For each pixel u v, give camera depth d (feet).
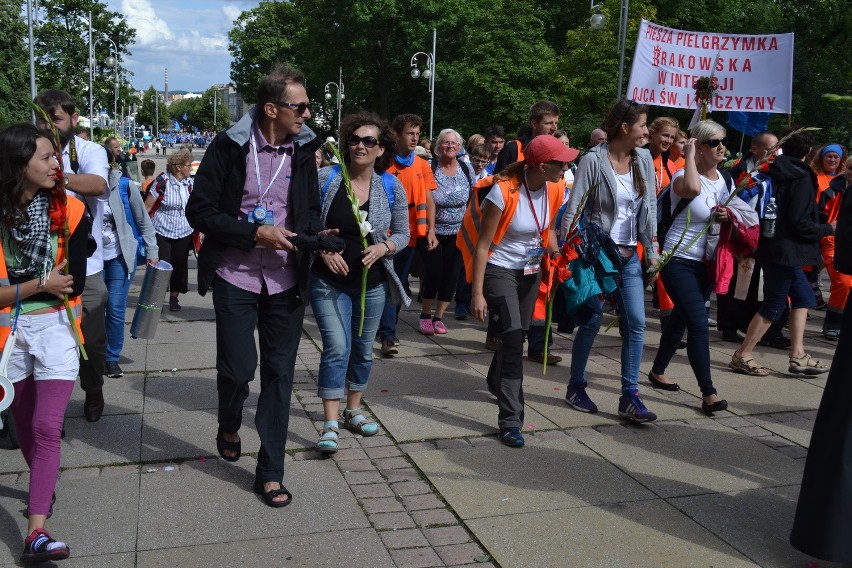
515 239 15.05
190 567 10.71
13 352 11.03
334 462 14.35
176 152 27.55
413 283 34.50
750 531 11.86
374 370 20.15
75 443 15.03
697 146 17.44
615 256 15.67
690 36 26.96
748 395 18.48
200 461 14.28
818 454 10.42
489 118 132.67
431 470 13.96
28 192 10.80
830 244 24.17
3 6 114.21
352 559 10.95
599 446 15.19
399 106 167.32
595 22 75.72
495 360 17.26
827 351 22.88
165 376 19.56
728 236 17.04
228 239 11.94
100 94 183.21
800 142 19.35
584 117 100.42
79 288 11.28
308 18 158.81
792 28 101.30
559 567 10.78
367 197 14.99
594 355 21.98
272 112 12.16
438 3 149.89
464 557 11.05
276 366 12.69
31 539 10.64
